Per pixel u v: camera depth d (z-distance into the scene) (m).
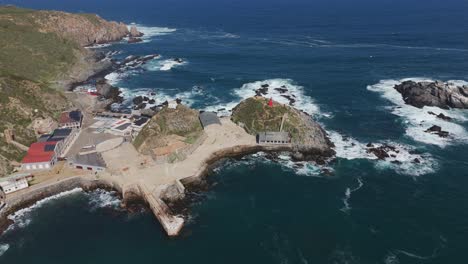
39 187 100.88
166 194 99.31
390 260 79.75
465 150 121.00
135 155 116.00
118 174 106.38
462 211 94.56
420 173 110.06
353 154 120.44
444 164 113.94
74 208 97.75
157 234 89.00
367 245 84.25
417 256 80.75
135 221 93.19
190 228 90.69
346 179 108.56
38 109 134.25
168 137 124.19
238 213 95.88
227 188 105.94
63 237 88.06
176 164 111.81
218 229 90.44
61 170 108.94
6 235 88.88
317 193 103.06
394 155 118.88
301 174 111.50
